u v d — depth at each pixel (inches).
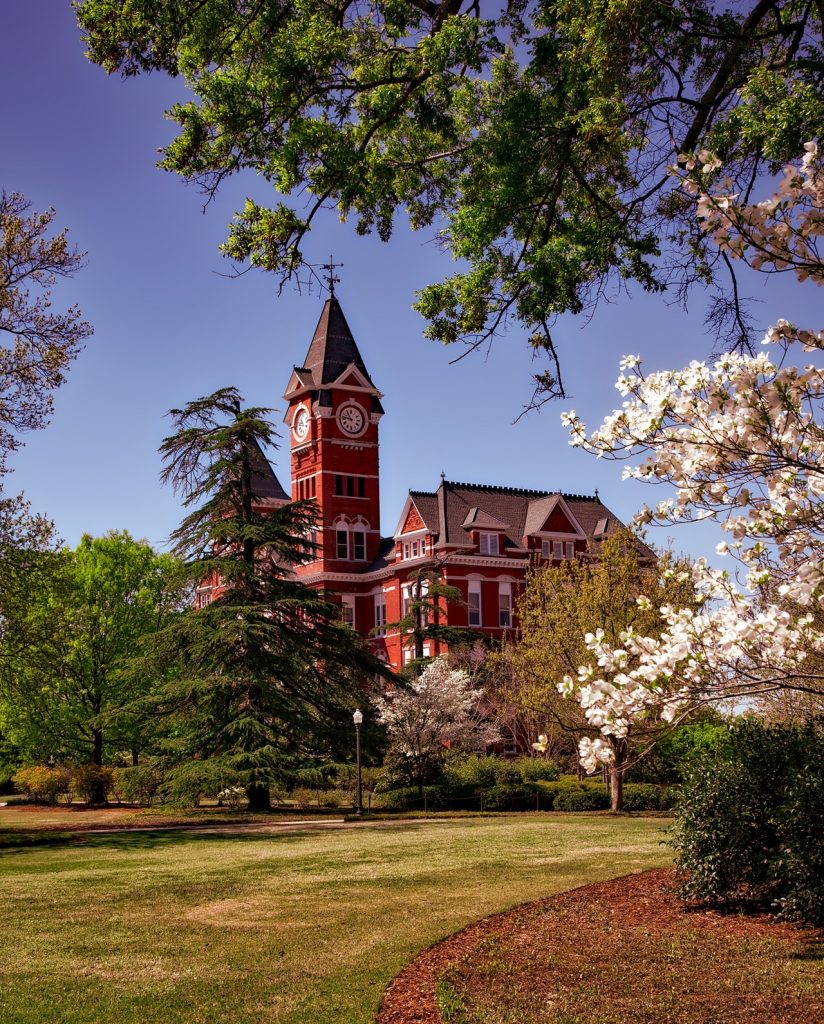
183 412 1429.6
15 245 973.2
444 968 370.0
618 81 475.2
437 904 502.6
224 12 503.8
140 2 493.7
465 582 2320.4
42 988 358.9
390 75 543.2
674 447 293.0
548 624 1323.8
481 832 906.1
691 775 472.4
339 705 1486.2
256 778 1269.7
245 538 1435.8
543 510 2440.9
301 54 494.0
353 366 2699.3
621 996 321.7
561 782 1518.2
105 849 829.8
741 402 257.1
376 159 576.4
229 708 1401.3
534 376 548.1
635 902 472.4
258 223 530.6
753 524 296.4
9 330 1003.3
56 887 596.1
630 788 1295.5
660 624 1177.4
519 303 518.0
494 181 554.3
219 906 520.7
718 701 328.5
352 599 2605.8
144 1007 333.7
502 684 1796.3
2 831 1056.8
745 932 400.2
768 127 385.1
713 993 320.8
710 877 444.5
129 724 1765.5
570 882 550.9
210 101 510.9
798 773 426.6
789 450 273.0
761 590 328.2
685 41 487.2
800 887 409.1
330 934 439.8
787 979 332.2
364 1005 329.7
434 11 538.3
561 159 509.4
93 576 1807.3
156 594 1903.3
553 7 475.8
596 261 494.0
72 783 1795.0
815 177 236.5
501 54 547.8
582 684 315.9
